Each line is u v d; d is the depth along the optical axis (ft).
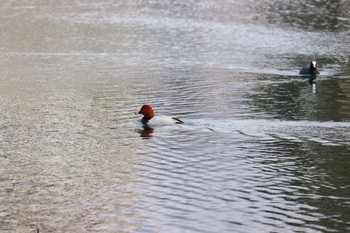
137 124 164.66
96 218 106.63
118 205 112.16
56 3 414.82
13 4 410.72
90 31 326.24
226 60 261.44
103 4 412.36
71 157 139.13
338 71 242.99
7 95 198.59
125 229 102.22
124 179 125.29
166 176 126.93
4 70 239.09
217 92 203.62
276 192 118.52
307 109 181.47
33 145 147.54
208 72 236.43
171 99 193.26
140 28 335.67
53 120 169.27
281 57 270.46
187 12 387.34
